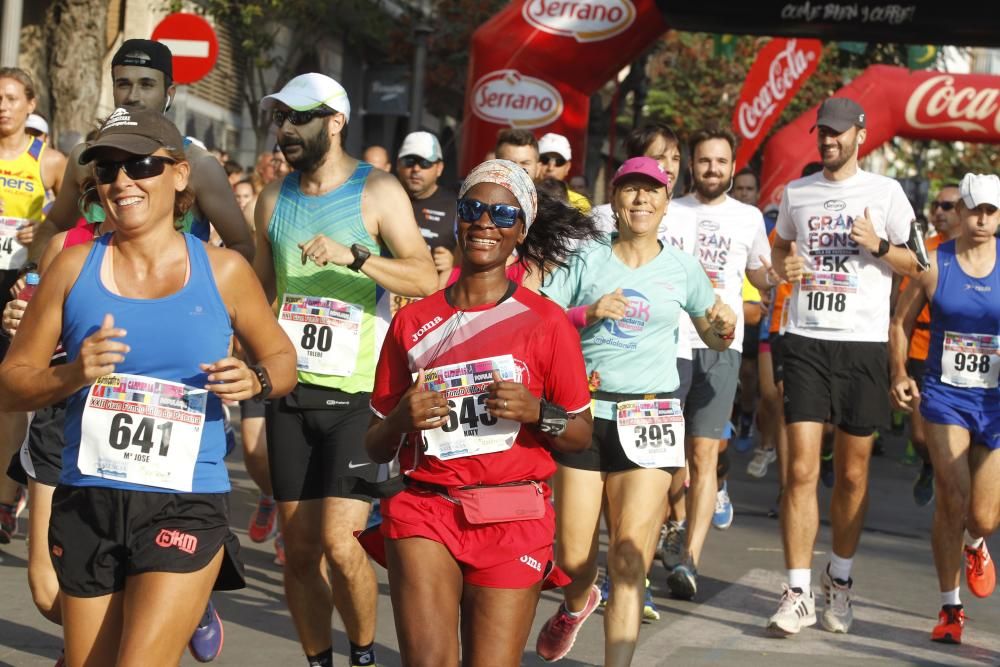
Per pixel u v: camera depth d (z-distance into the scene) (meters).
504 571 10.05
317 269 14.16
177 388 9.55
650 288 14.53
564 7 36.81
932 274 17.70
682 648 16.30
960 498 17.28
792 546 17.38
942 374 17.72
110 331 9.02
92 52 42.16
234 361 9.41
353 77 76.31
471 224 10.32
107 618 9.66
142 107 9.61
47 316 9.62
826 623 17.69
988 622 18.73
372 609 13.50
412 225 14.20
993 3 36.59
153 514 9.44
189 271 9.62
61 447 13.55
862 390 17.77
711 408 19.86
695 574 19.22
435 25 66.56
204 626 13.61
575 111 37.22
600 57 36.94
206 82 61.72
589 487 14.21
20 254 19.97
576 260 14.89
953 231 31.23
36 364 9.64
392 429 10.08
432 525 10.08
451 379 10.25
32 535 13.38
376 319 14.27
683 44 74.69
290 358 10.09
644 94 52.66
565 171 23.89
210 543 9.56
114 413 9.46
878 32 37.41
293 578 13.73
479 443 10.15
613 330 14.39
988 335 17.52
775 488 31.44
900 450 40.53
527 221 10.49
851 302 17.95
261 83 59.88
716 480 20.03
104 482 9.46
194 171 13.58
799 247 18.48
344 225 14.14
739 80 73.06
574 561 14.34
